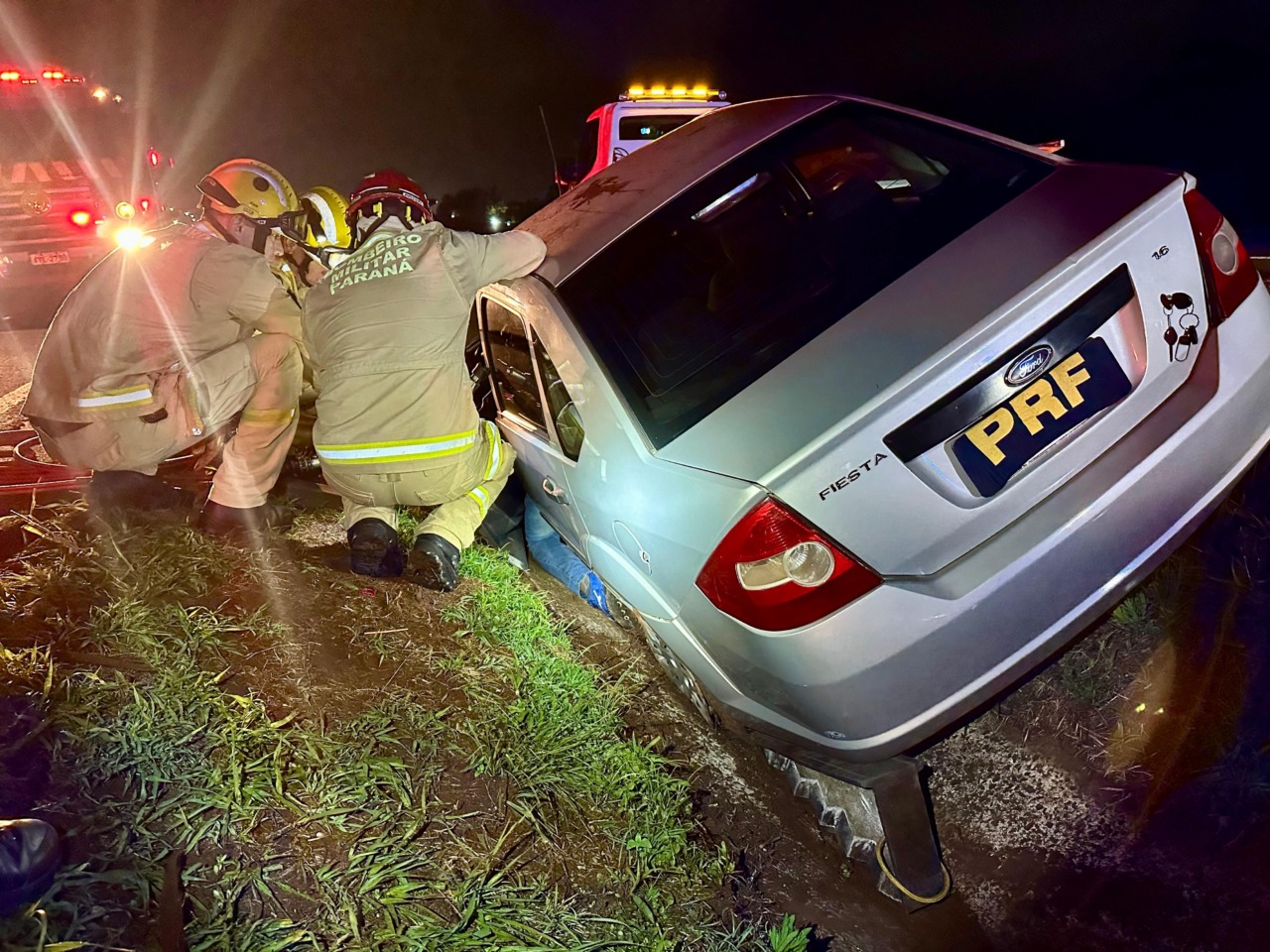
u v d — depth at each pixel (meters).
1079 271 2.30
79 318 3.29
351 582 3.47
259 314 3.36
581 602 3.86
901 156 3.17
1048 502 2.31
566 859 2.51
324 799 2.42
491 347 3.77
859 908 2.59
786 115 3.50
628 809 2.71
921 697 2.30
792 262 2.94
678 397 2.72
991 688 2.34
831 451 2.21
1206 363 2.44
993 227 2.66
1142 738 2.82
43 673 2.58
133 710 2.52
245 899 2.13
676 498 2.48
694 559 2.44
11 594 3.00
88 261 10.35
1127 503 2.33
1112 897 2.50
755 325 2.79
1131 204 2.47
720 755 3.08
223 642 2.96
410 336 3.11
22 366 7.46
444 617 3.39
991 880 2.62
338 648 3.09
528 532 3.98
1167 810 2.65
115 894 2.01
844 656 2.25
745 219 3.13
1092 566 2.33
